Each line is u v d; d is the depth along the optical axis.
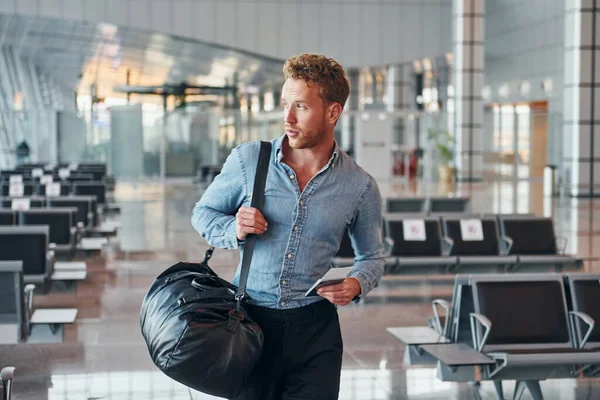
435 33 46.16
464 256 11.52
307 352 3.64
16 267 7.00
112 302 10.84
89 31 43.31
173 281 3.51
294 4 44.69
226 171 3.69
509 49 43.59
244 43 44.19
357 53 45.59
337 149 3.69
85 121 36.84
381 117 39.81
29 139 37.38
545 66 39.94
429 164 40.06
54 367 7.84
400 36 45.88
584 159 28.50
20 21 41.34
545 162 41.12
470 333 7.02
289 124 3.50
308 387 3.64
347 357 8.29
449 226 11.78
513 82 43.31
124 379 7.46
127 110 36.94
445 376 6.54
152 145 37.12
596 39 28.25
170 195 30.98
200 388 3.33
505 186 35.12
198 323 3.29
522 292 6.83
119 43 45.91
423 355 7.16
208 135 37.69
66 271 10.58
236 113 38.16
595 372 6.55
